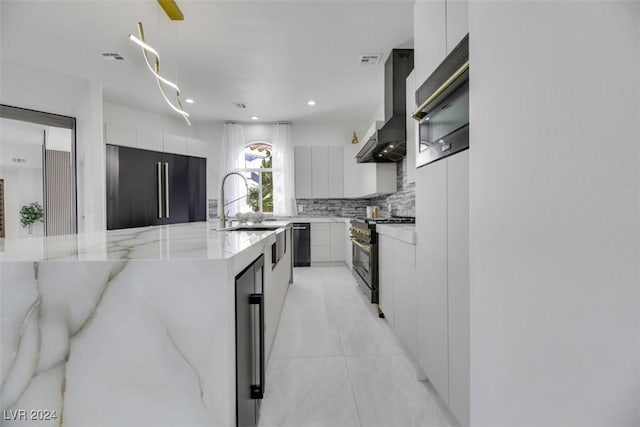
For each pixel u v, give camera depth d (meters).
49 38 2.95
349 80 3.92
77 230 3.98
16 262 0.78
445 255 1.38
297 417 1.46
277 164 5.73
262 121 5.77
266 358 1.86
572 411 0.47
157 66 2.47
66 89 3.82
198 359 0.79
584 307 0.45
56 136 3.87
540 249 0.54
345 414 1.48
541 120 0.54
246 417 1.05
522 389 0.59
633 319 0.38
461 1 1.30
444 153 1.39
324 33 2.87
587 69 0.44
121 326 0.79
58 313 0.78
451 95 1.34
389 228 2.40
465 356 1.21
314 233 5.45
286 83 4.01
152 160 4.62
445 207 1.38
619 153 0.40
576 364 0.47
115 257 0.83
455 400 1.29
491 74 0.70
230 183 5.70
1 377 0.77
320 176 5.77
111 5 2.46
